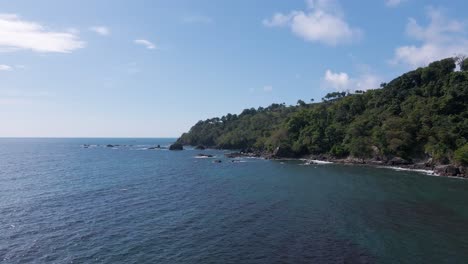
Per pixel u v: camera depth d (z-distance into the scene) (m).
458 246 36.06
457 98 117.38
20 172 101.69
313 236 39.22
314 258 32.84
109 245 36.66
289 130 167.00
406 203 56.38
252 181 82.62
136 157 165.88
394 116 131.88
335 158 139.38
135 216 48.47
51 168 113.62
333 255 33.56
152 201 58.62
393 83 151.75
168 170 107.88
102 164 128.62
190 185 76.50
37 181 82.75
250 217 47.66
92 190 69.75
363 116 148.62
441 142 107.38
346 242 37.25
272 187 73.19
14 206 54.53
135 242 37.56
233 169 110.44
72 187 73.62
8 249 35.41
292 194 64.69
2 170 106.94
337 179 85.50
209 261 32.28
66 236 39.59
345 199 59.75
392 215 48.53
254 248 35.53
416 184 76.94
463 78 124.31
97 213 50.19
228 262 32.03
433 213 49.72
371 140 129.62
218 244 36.81
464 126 105.94
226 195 63.94
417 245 36.34
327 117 164.12
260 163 131.75
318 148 149.00
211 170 107.56
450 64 137.88
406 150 119.62
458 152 95.44
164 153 197.62
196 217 47.81
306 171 103.94
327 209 52.12
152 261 32.34
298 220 45.97
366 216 48.00
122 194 65.19
